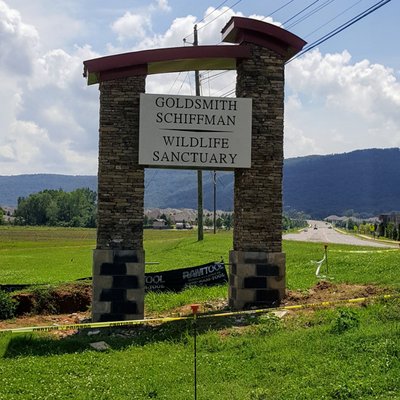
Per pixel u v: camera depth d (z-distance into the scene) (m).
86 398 9.74
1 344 13.46
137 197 16.34
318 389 9.23
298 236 90.19
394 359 10.06
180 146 16.48
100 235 16.19
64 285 20.11
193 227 172.62
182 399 9.54
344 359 10.55
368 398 8.70
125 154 16.38
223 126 16.70
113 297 15.97
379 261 23.44
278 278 16.94
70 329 15.63
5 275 30.75
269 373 10.49
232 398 9.38
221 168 17.03
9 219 191.62
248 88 16.98
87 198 184.88
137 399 9.75
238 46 16.84
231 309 16.98
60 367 11.59
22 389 10.26
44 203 171.50
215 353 12.24
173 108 16.50
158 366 11.52
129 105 16.42
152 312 18.00
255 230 16.94
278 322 14.01
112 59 16.23
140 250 16.17
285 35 16.98
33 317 17.98
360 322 12.64
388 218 114.56
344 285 18.83
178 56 16.52
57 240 95.25
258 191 16.98
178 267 31.42
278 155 17.09
